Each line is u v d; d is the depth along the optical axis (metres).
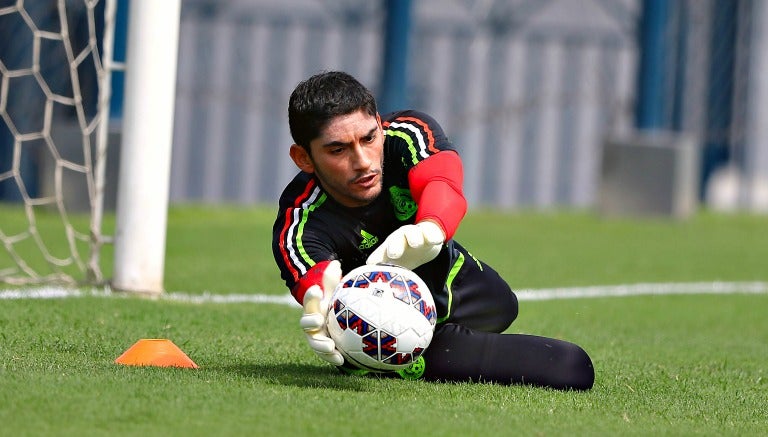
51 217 38.72
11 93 45.28
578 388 13.10
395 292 12.11
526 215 50.69
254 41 55.47
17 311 18.08
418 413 11.09
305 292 12.16
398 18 42.19
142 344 13.91
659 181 49.06
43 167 39.78
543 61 58.34
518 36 57.97
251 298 23.02
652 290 29.14
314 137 12.03
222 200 55.38
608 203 49.47
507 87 57.75
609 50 58.66
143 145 21.17
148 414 10.38
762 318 25.00
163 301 20.69
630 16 57.94
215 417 10.40
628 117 56.69
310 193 13.30
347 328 12.11
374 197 12.31
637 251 38.75
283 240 13.04
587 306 25.34
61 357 13.90
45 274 25.61
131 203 21.27
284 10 55.66
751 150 60.00
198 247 33.69
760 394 14.24
